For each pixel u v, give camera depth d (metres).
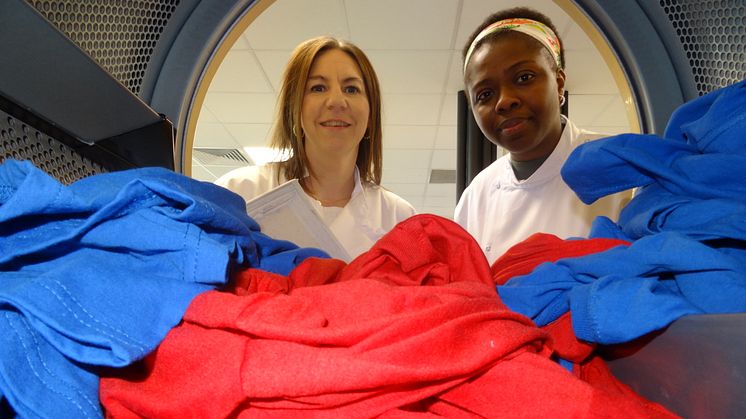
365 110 1.26
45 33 0.54
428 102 3.76
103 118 0.76
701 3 0.88
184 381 0.36
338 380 0.34
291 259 0.69
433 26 2.78
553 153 1.29
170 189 0.41
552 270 0.57
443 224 0.64
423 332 0.39
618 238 0.63
